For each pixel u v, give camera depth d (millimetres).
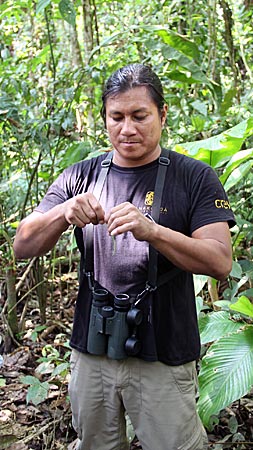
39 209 1767
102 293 1684
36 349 3205
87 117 4066
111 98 1585
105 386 1746
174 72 3428
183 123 3834
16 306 3449
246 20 4941
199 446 1794
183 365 1700
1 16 3717
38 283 3346
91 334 1704
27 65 3754
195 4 4488
